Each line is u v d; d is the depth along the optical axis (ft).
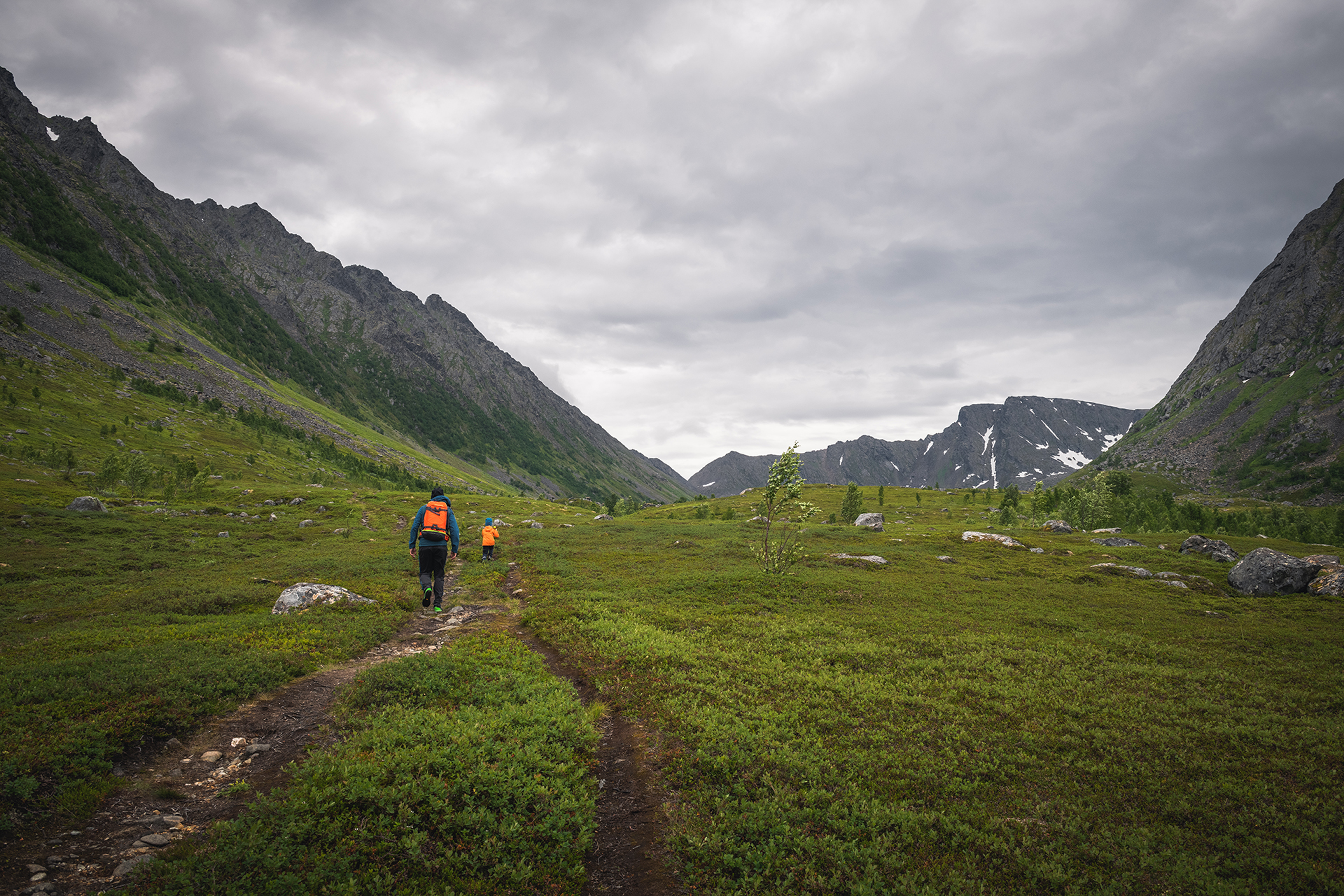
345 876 22.97
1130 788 34.83
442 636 65.46
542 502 422.00
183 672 41.57
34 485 226.38
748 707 45.24
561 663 56.65
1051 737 41.37
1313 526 324.60
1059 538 212.02
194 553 130.52
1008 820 31.14
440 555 75.00
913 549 164.96
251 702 40.60
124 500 224.53
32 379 420.36
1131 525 312.91
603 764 36.37
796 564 127.24
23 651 48.44
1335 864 27.55
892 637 69.67
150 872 21.91
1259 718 46.03
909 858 27.45
